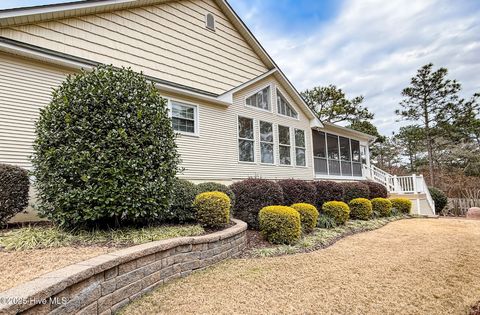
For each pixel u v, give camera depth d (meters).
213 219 4.85
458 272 4.27
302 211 6.70
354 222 8.59
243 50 10.78
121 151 3.83
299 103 12.09
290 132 11.51
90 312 2.39
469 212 13.38
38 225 4.66
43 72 5.67
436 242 6.34
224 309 2.91
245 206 6.67
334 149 14.73
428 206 13.94
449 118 22.47
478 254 5.32
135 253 3.00
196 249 4.09
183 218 4.98
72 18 6.57
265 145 10.45
